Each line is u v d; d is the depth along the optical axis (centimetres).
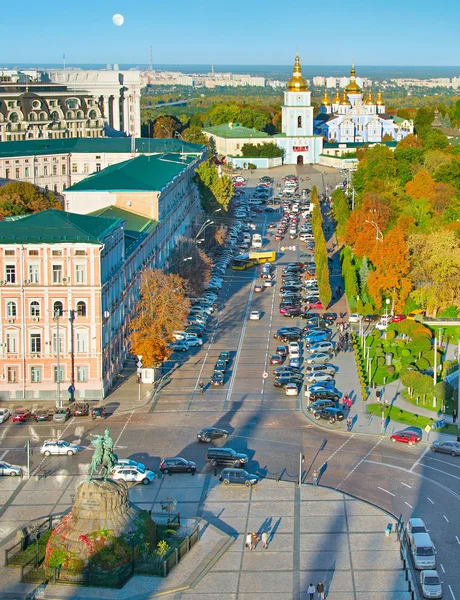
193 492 16912
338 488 17075
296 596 13488
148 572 13962
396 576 14062
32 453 18650
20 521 15750
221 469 17825
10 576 13900
